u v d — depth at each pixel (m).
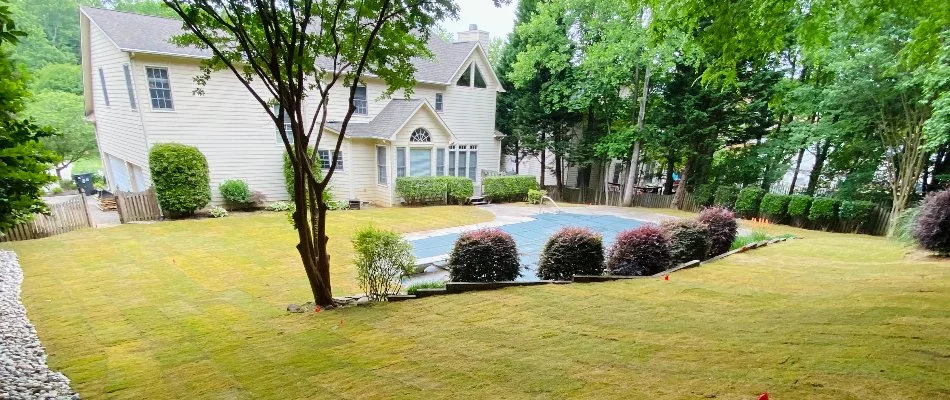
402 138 16.45
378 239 6.06
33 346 4.53
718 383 2.61
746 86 15.70
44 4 28.77
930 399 2.16
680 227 7.37
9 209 3.50
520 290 5.79
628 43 16.27
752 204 15.33
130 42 12.50
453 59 19.42
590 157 21.05
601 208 18.47
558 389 2.78
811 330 3.46
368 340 4.29
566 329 4.11
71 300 6.21
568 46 18.45
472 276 6.26
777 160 16.61
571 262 6.39
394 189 16.70
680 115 17.23
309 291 6.82
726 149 19.67
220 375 3.65
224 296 6.52
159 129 13.28
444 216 14.73
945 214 6.39
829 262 6.77
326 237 5.82
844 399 2.25
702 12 5.44
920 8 5.04
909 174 11.65
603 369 3.05
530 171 28.36
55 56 26.98
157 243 10.02
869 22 5.31
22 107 3.70
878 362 2.68
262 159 15.37
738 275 5.93
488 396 2.77
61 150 19.73
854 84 11.44
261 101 5.20
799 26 5.61
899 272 5.49
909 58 6.27
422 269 8.43
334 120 16.55
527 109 20.88
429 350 3.83
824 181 16.41
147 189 13.37
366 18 5.92
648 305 4.71
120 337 4.81
